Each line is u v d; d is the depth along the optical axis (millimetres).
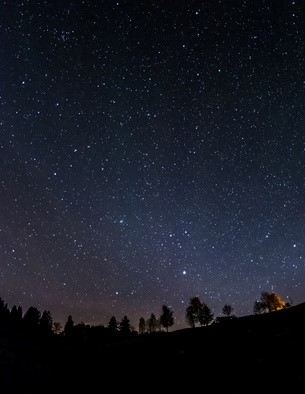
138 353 15086
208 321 39688
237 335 14547
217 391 10039
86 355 15961
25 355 15367
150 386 11461
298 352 11391
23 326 23547
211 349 13703
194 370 12055
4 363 13477
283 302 38844
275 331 13945
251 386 9891
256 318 16672
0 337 17656
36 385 12078
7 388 11383
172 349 14750
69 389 11922
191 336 16031
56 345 18688
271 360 11305
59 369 14125
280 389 9344
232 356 12461
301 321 14320
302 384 9344
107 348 16797
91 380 12672
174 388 10961
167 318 42062
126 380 12336
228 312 39844
